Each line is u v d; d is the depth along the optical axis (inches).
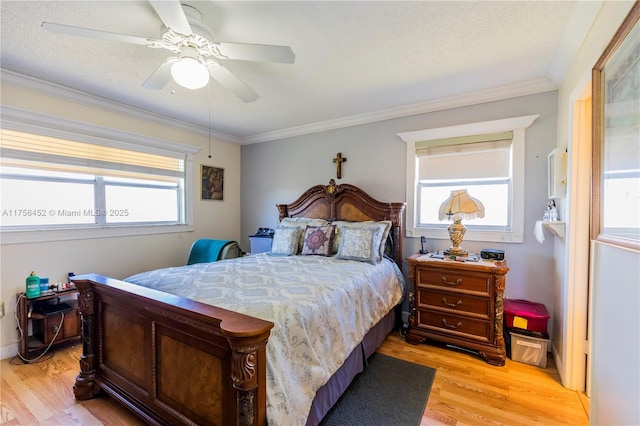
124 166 126.9
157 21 67.6
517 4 62.1
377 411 68.6
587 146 74.9
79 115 111.6
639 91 38.6
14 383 80.5
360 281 84.0
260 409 43.4
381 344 103.9
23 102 97.9
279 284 73.0
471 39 75.1
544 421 65.3
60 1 60.7
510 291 106.7
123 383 66.8
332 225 128.6
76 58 85.0
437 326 100.4
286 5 62.1
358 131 139.9
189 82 68.6
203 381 50.9
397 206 122.3
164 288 71.2
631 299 42.1
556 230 82.7
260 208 175.9
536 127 102.0
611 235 47.6
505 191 110.4
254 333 41.2
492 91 106.7
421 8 63.5
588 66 65.4
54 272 105.9
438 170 121.6
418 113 124.2
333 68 90.9
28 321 97.6
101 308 73.5
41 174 104.5
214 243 134.0
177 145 146.6
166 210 145.9
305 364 54.7
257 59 68.7
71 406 70.7
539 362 88.4
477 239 112.4
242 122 147.5
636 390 40.4
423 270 102.7
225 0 60.5
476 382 80.4
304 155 158.1
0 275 94.2
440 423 64.7
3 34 72.9
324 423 64.4
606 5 54.9
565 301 78.9
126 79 98.9
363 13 65.0
